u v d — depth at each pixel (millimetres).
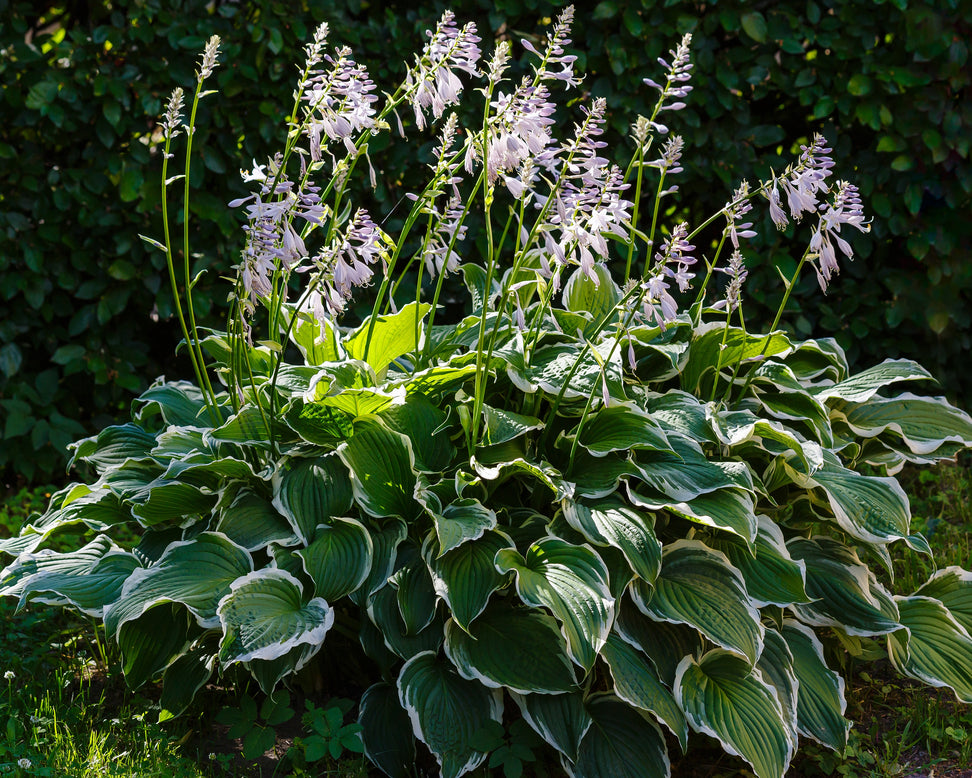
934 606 3115
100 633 3273
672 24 4695
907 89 4840
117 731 2811
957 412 3395
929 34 4691
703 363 3312
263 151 4723
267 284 2631
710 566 2771
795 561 2824
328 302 2766
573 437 3006
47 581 2902
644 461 2936
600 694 2676
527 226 4852
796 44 4734
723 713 2561
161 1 4480
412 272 4887
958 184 4891
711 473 2840
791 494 3266
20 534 3338
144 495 3104
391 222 4832
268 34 4527
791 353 3670
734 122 4895
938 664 2965
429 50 2658
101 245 4711
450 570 2674
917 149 4863
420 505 2895
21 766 2430
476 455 2920
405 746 2662
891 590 3709
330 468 2945
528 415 3053
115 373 4824
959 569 3336
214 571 2773
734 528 2723
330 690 3121
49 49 4691
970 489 4695
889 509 2959
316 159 2695
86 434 4738
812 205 2686
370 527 2891
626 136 4844
